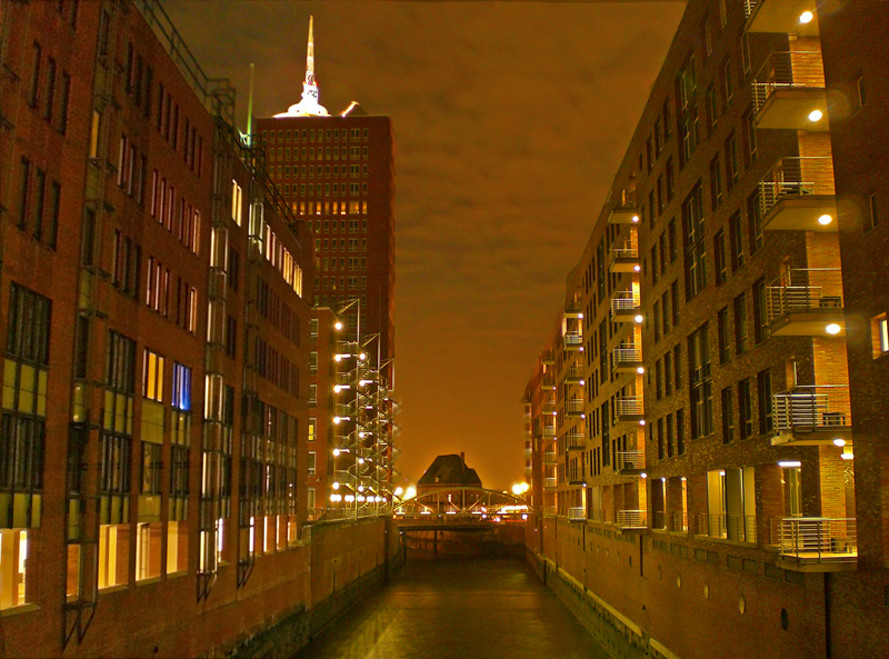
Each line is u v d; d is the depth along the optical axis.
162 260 32.06
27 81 23.14
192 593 33.59
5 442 21.75
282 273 50.47
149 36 31.11
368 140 137.75
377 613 67.00
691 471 36.34
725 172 32.19
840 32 22.70
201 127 36.50
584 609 61.62
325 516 73.62
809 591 24.05
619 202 54.16
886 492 20.56
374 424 110.81
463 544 147.25
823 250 25.23
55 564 23.67
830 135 23.72
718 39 33.12
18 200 22.69
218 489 36.28
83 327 25.89
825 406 24.56
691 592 35.50
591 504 65.56
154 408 31.05
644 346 46.53
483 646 52.56
